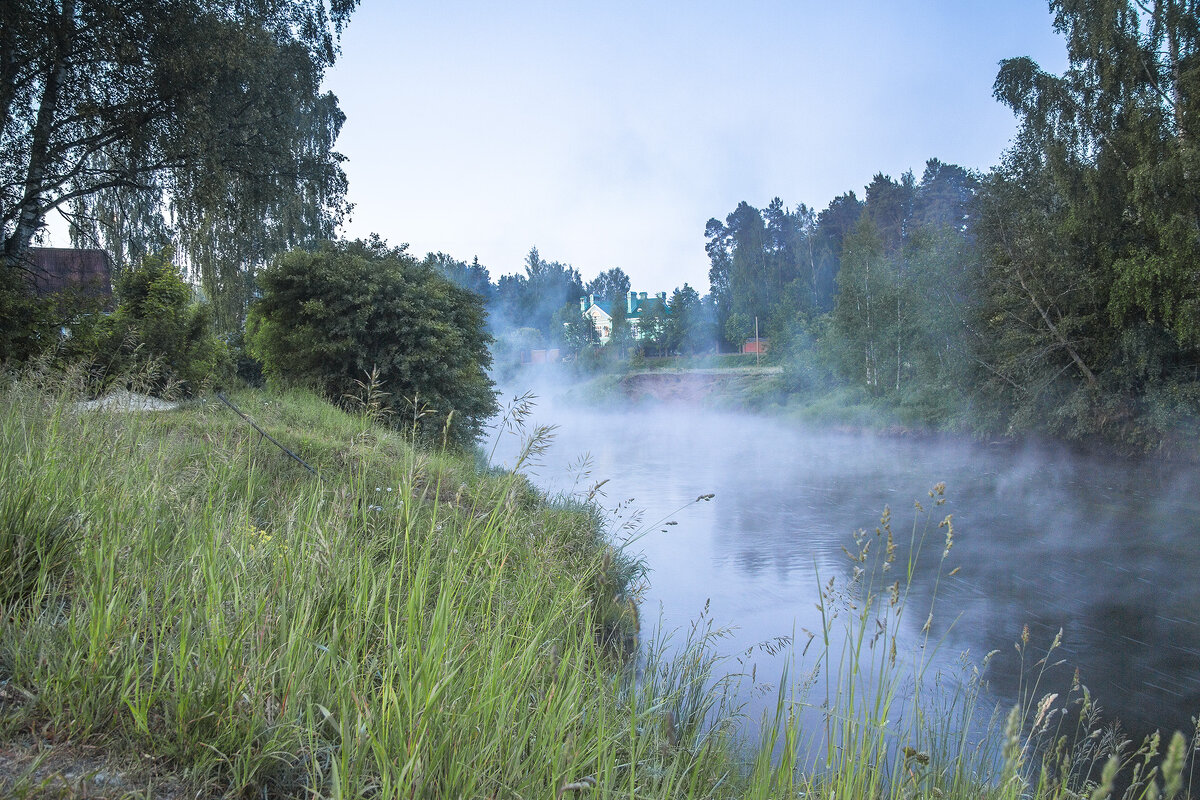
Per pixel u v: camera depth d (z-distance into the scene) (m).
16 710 2.42
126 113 16.83
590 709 3.01
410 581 3.09
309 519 3.73
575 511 9.18
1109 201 27.23
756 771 2.91
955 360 34.94
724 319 94.56
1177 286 24.97
